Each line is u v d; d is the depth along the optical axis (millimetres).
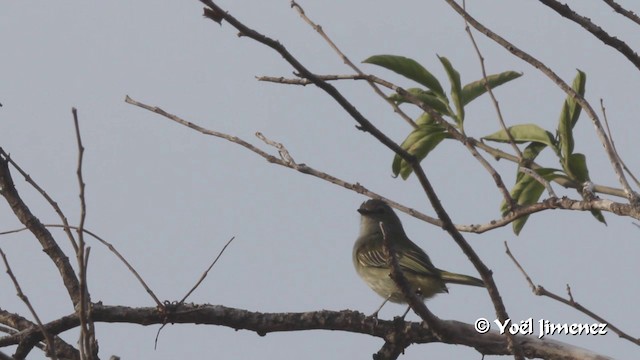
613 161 9297
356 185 10938
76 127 8250
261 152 11297
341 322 12016
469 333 11484
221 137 11375
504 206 11227
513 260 9594
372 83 10297
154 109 11531
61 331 11547
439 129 11328
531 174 10102
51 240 11945
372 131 8641
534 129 11094
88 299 11430
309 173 11086
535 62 9977
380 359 12047
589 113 9547
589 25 10031
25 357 11609
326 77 10242
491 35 10086
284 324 11922
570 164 10680
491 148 11312
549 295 9531
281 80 10273
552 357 11422
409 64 11109
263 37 8086
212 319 11773
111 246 11211
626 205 9273
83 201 8414
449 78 11133
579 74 10719
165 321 11648
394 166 11578
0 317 11844
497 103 10625
